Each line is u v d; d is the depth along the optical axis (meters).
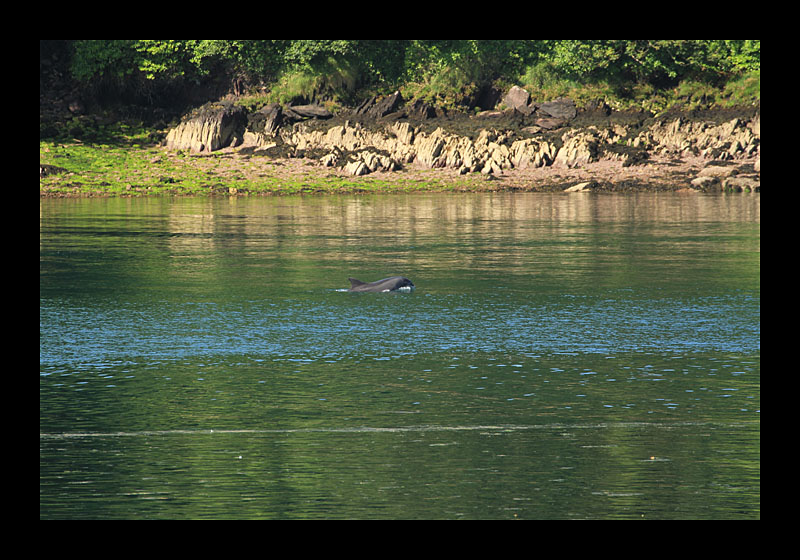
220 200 132.88
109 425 33.16
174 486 27.59
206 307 55.16
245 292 60.19
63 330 48.97
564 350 44.53
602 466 29.16
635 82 174.62
